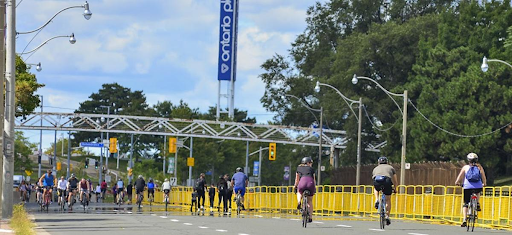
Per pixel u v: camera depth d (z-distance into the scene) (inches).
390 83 5039.4
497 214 1824.6
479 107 3846.0
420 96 4202.8
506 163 4087.1
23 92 2982.3
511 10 4347.9
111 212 2588.6
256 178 7003.0
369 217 2305.6
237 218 2011.6
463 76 3991.1
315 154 6304.1
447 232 1449.3
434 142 4010.8
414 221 2069.4
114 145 5964.6
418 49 4879.4
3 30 1691.7
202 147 7332.7
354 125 5118.1
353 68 4997.5
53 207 3253.0
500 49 4202.8
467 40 4446.4
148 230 1401.3
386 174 1482.5
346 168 4431.6
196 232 1343.5
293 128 6702.8
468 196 1478.8
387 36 4916.3
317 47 6092.5
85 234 1280.8
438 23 4911.4
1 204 1729.8
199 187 2662.4
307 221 1555.1
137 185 3221.0
